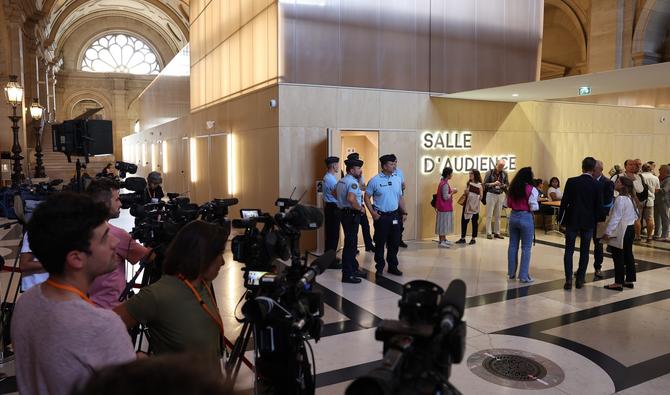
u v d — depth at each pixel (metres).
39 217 1.54
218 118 12.59
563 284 6.92
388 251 7.50
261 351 2.31
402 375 1.33
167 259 2.34
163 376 0.67
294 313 2.30
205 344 2.28
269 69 9.37
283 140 9.05
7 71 19.39
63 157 24.70
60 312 1.47
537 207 6.91
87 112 5.83
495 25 11.27
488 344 4.78
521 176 6.93
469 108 10.92
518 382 3.99
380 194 7.30
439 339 1.40
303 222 2.74
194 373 0.70
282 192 9.09
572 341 4.85
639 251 9.24
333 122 9.45
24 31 23.98
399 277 7.32
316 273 2.44
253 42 10.18
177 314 2.23
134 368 0.69
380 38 9.87
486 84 11.20
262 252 2.67
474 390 3.86
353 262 7.08
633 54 16.91
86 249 1.57
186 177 16.42
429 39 10.41
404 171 10.20
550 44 22.92
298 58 9.12
